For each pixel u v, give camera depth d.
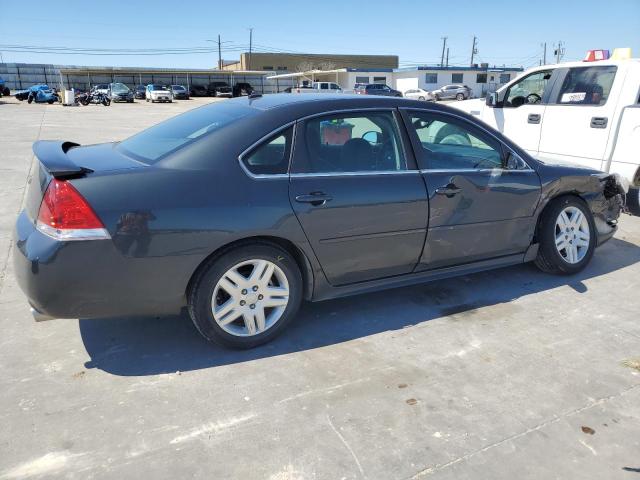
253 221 3.09
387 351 3.38
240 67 86.94
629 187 6.36
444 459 2.44
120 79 64.19
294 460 2.42
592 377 3.13
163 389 2.93
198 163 3.06
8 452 2.42
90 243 2.78
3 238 5.35
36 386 2.92
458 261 4.07
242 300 3.25
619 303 4.15
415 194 3.64
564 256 4.57
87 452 2.44
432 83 56.03
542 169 4.33
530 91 7.74
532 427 2.67
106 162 3.16
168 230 2.92
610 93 6.43
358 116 3.56
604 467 2.41
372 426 2.66
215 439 2.54
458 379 3.08
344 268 3.54
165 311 3.11
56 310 2.87
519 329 3.71
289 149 3.30
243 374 3.09
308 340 3.50
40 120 22.16
